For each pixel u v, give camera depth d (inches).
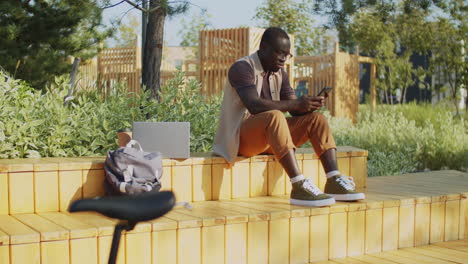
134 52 543.5
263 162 146.0
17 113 157.0
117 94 193.0
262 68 139.6
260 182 146.1
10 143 148.9
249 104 133.6
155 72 229.8
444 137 307.9
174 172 133.0
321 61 579.8
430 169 302.7
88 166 123.5
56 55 388.2
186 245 109.3
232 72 137.9
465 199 154.0
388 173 267.4
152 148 132.9
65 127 163.5
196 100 199.2
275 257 120.0
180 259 108.7
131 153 119.3
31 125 150.8
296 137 139.2
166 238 107.0
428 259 128.7
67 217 112.3
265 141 133.0
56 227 101.3
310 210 124.0
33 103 164.4
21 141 149.3
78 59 241.6
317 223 125.6
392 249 138.3
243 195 143.3
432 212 146.3
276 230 120.0
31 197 118.0
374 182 180.1
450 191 157.0
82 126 165.9
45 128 159.2
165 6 220.5
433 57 648.4
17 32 361.4
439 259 128.7
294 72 610.9
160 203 50.6
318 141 135.6
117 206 49.6
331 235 127.7
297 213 122.3
